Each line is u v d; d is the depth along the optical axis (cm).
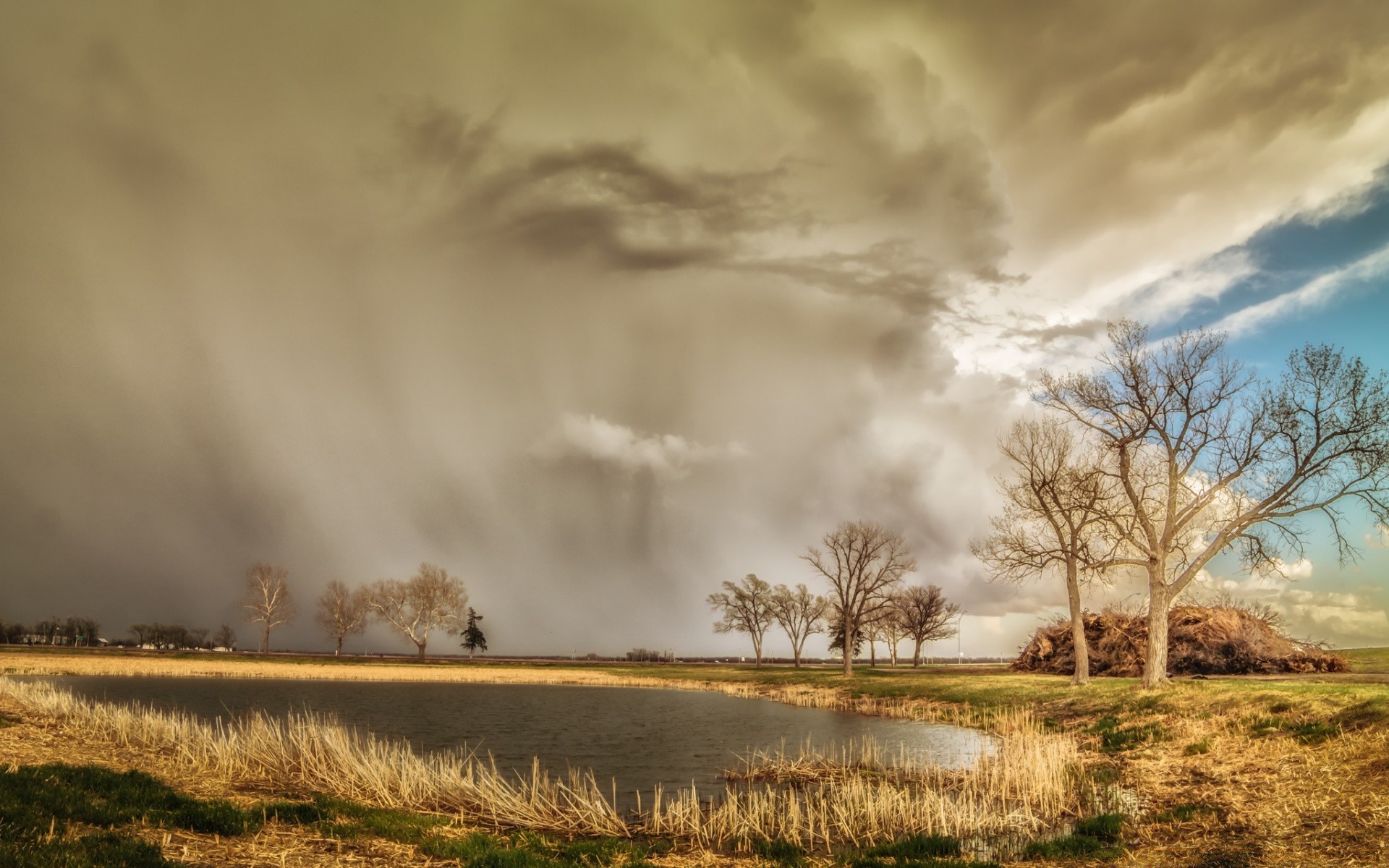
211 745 2412
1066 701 3941
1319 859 1302
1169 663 4997
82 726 2762
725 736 3997
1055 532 4512
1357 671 4488
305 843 1429
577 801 2144
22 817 1306
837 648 12788
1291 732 2180
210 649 16800
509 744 3709
